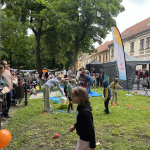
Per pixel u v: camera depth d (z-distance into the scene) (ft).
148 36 68.74
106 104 17.63
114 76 42.09
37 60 59.88
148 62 39.96
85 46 70.13
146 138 11.50
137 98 27.48
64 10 61.05
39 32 58.95
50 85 19.89
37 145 10.85
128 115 16.93
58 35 61.98
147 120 15.26
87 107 6.17
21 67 85.71
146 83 39.04
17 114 18.35
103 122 14.92
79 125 6.04
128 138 11.49
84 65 217.15
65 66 104.17
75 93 6.19
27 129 13.62
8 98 17.02
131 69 39.50
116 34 27.30
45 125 14.47
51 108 20.17
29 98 29.55
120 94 32.17
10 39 43.09
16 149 10.36
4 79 16.48
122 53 26.53
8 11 38.45
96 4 57.93
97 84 48.88
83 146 6.12
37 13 51.39
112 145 10.45
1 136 6.94
